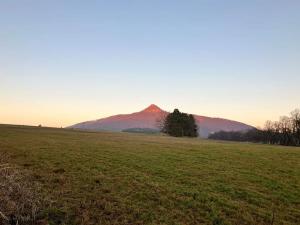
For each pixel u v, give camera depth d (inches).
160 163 1412.4
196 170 1282.0
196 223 719.1
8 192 665.0
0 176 695.1
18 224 616.1
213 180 1120.2
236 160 1621.6
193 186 1020.5
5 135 2704.2
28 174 999.6
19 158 1355.8
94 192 882.1
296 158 1781.5
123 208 771.4
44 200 748.0
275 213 820.6
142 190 932.6
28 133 3245.6
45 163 1268.5
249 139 7431.1
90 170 1173.7
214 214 776.3
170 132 6535.4
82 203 778.2
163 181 1062.4
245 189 1018.7
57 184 940.0
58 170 1138.0
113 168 1240.2
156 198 866.1
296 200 941.2
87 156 1530.5
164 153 1793.8
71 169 1171.9
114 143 2440.9
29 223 636.7
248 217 773.3
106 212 738.2
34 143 2055.9
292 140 5797.2
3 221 605.6
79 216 703.7
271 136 6225.4
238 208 832.9
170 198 877.2
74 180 1002.1
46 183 940.0
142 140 3129.9
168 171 1230.9
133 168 1267.2
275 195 976.9
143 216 732.7
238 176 1208.2
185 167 1337.4
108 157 1528.1
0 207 630.5
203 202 864.9
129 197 860.0
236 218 767.1
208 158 1648.6
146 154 1710.1
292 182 1154.7
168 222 711.1
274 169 1395.2
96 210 745.0
